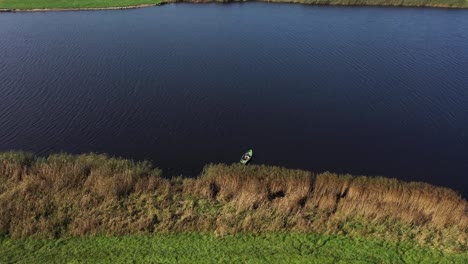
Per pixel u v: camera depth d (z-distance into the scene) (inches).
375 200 944.9
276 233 890.1
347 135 1291.8
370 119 1369.3
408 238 876.0
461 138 1278.3
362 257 832.3
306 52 1855.3
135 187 970.1
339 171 1143.0
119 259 814.5
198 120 1354.6
